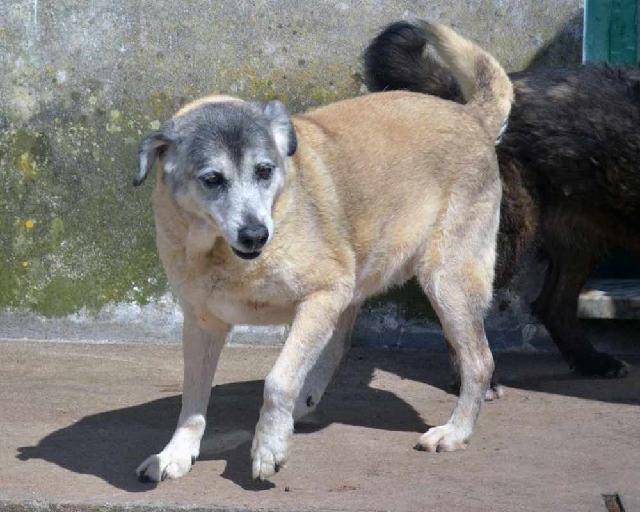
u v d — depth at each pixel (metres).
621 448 5.34
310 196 4.93
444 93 6.63
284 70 7.35
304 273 4.86
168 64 7.36
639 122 6.47
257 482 4.82
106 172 7.42
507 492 4.68
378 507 4.46
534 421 5.88
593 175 6.55
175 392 6.36
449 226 5.54
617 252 7.93
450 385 6.51
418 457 5.22
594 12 7.74
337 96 7.36
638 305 7.15
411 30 6.66
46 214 7.47
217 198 4.64
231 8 7.32
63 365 6.93
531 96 6.53
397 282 5.68
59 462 5.09
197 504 4.48
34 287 7.52
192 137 4.72
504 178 6.55
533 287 7.45
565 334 7.05
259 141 4.71
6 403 6.06
